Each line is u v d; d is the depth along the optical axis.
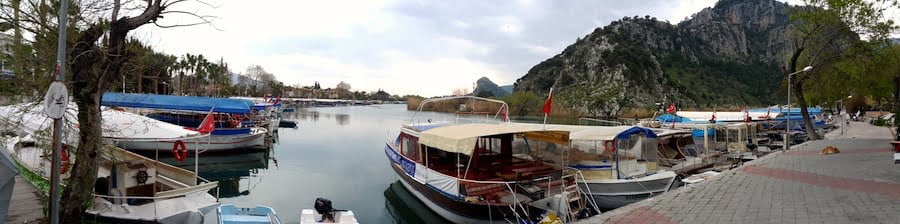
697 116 34.16
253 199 16.67
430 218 14.63
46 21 8.80
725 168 19.66
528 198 12.71
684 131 19.81
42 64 9.12
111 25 9.23
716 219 8.14
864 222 7.52
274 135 41.22
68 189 9.24
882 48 26.38
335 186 19.20
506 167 15.16
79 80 9.08
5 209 7.23
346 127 53.28
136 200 11.04
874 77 28.36
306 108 124.12
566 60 147.88
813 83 29.92
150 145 24.05
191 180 13.27
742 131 25.30
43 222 9.29
